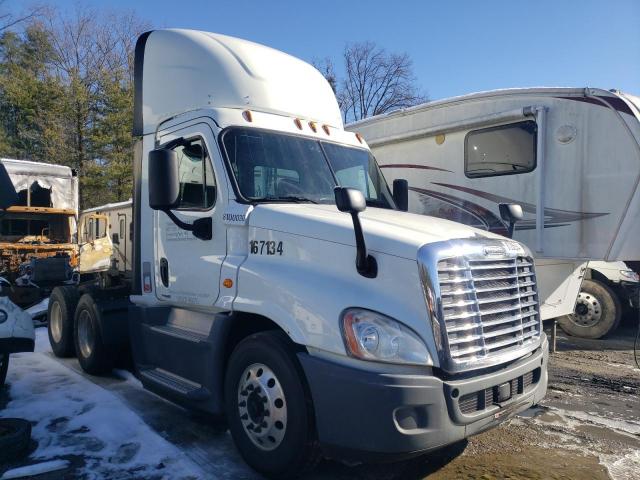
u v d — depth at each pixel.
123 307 6.35
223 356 4.15
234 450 4.25
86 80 27.56
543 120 7.09
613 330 8.82
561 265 7.51
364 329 3.23
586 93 6.80
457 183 8.09
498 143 7.62
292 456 3.53
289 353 3.57
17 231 13.87
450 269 3.32
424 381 3.14
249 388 3.84
